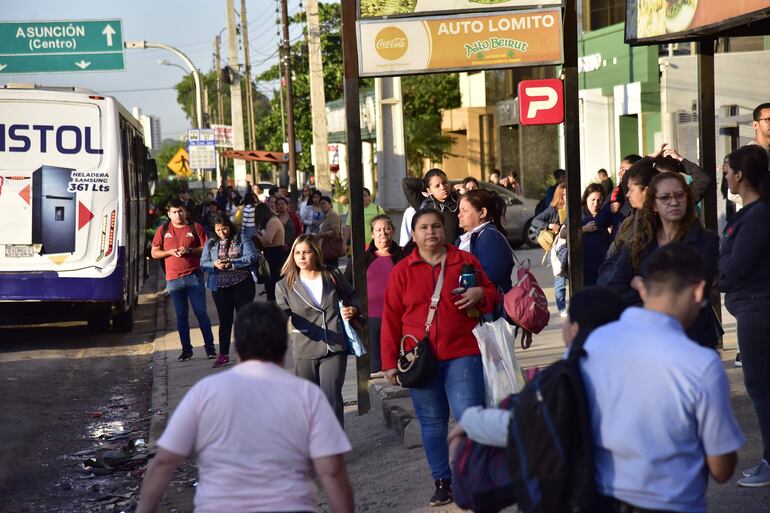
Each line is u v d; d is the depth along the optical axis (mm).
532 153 37031
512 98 42188
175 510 8055
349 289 8328
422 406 6770
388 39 9797
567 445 3658
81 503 8445
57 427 11109
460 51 9773
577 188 9812
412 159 46406
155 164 25750
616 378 3652
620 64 30094
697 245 5457
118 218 16719
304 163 58281
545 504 3680
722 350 10773
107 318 18031
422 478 7625
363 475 8078
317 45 30328
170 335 17438
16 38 32656
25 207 16406
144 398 12578
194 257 14383
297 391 4113
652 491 3609
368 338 10133
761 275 6156
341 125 51594
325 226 17531
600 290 4031
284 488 4016
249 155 43250
